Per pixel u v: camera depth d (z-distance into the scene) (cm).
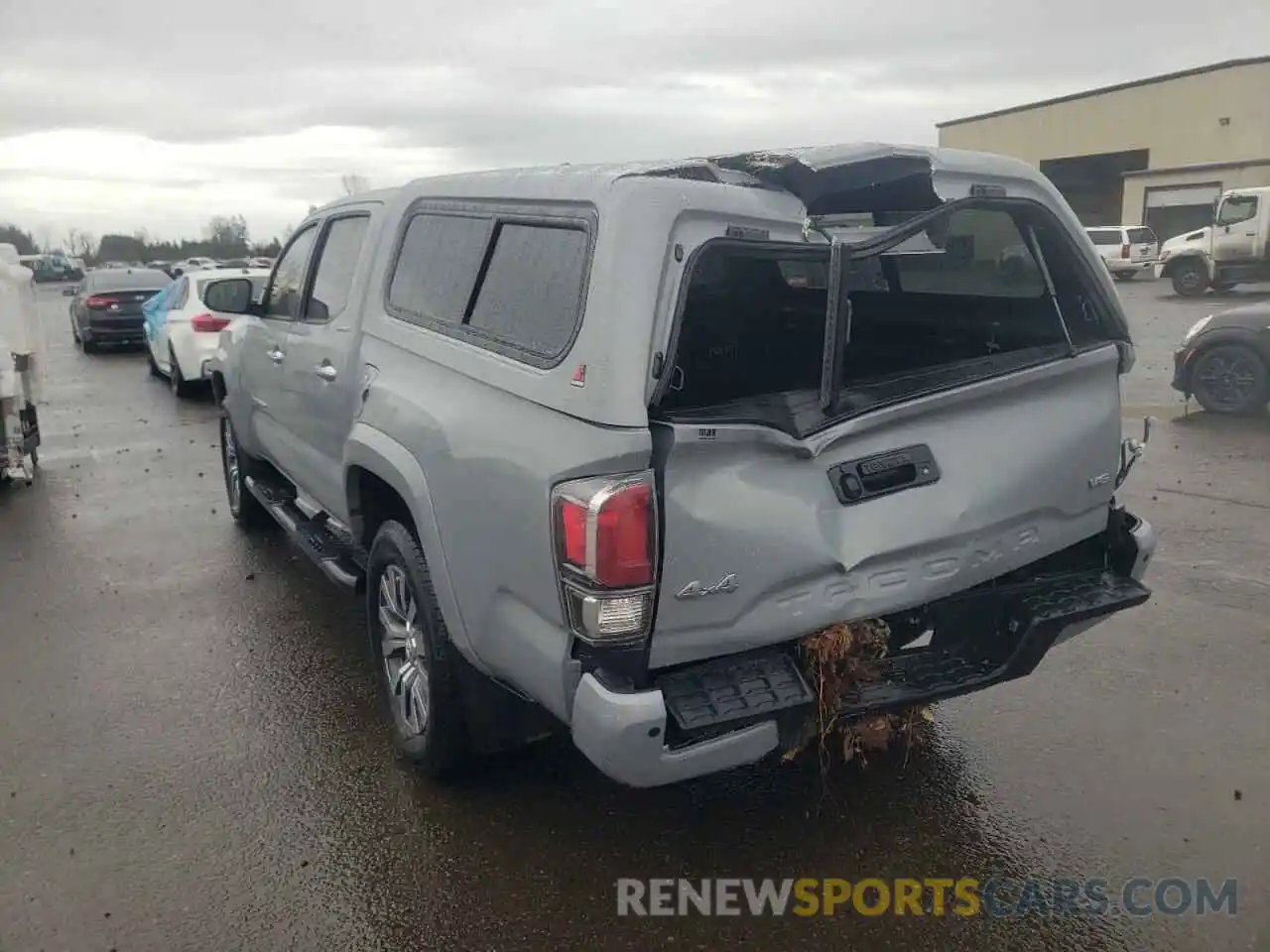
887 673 335
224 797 389
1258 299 2486
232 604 591
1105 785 384
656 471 279
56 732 442
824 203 342
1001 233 381
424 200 426
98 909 327
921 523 320
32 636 550
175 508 809
